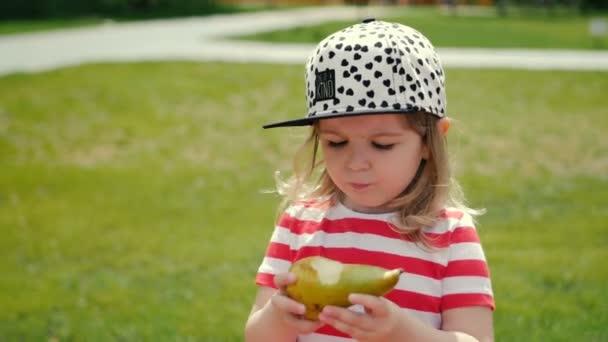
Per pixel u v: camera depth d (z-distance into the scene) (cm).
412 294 202
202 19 3381
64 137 1030
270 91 1395
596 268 516
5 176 823
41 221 660
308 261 181
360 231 212
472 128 1071
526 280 496
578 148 954
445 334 187
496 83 1475
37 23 2936
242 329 429
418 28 2775
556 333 410
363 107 188
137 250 579
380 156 194
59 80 1430
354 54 190
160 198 739
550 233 603
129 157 928
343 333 206
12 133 1044
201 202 725
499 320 429
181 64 1659
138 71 1559
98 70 1559
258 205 713
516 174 823
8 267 544
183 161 905
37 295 488
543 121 1134
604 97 1339
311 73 199
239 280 509
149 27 2805
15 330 433
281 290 185
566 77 1546
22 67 1599
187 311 455
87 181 807
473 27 2927
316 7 4919
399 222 208
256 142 1005
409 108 189
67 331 430
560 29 2925
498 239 585
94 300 478
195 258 557
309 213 225
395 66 190
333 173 200
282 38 2336
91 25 2878
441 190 208
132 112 1200
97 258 563
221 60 1736
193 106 1254
